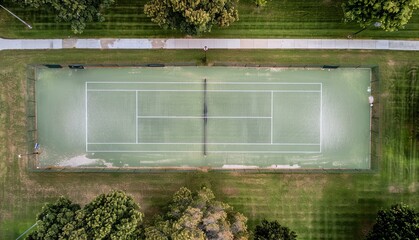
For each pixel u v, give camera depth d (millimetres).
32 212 30031
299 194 30172
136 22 30094
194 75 30359
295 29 30172
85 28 30062
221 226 23938
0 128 30203
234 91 30406
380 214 27297
